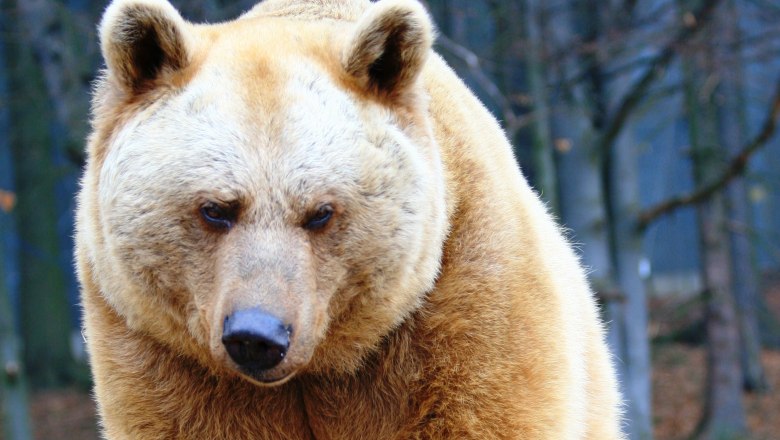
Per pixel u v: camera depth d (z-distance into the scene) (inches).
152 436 315.3
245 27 317.4
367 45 295.9
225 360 273.0
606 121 892.6
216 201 275.9
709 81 892.6
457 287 303.4
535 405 305.0
